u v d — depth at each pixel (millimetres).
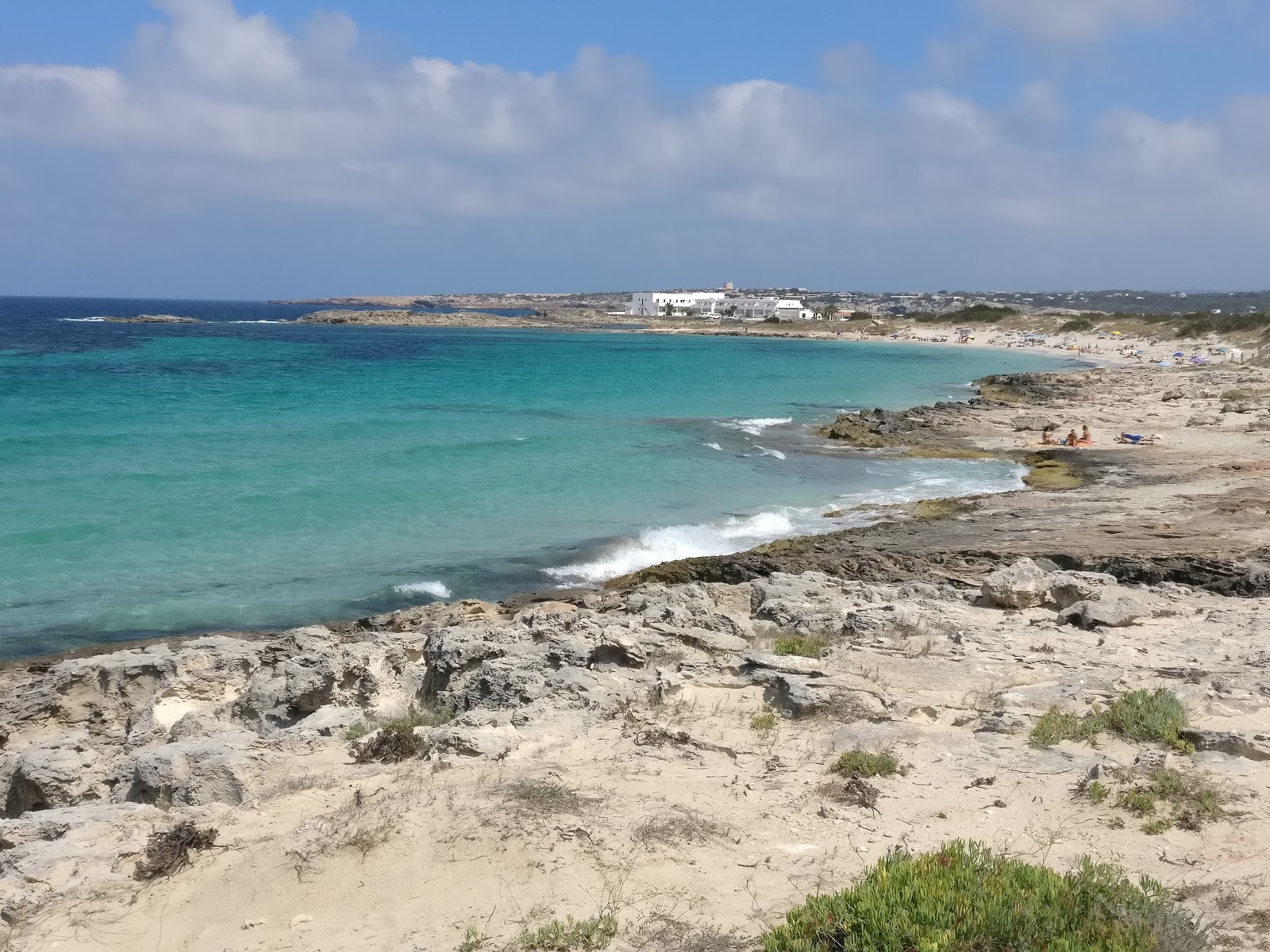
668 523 26000
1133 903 5551
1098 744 8648
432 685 11992
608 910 5922
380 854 6656
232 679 12844
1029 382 65375
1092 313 155250
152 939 5906
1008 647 12039
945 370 91188
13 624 17094
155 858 6680
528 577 20984
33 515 23594
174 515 24531
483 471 32094
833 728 9195
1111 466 33188
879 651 11734
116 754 10883
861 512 27234
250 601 18828
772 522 25859
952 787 7766
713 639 12062
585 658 11414
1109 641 12375
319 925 5941
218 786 8203
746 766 8312
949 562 20297
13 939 5914
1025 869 5891
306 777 8234
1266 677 10273
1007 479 32906
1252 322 109562
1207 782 7504
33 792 9656
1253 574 17969
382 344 118750
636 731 9141
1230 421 44062
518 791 7520
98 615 17703
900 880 5703
